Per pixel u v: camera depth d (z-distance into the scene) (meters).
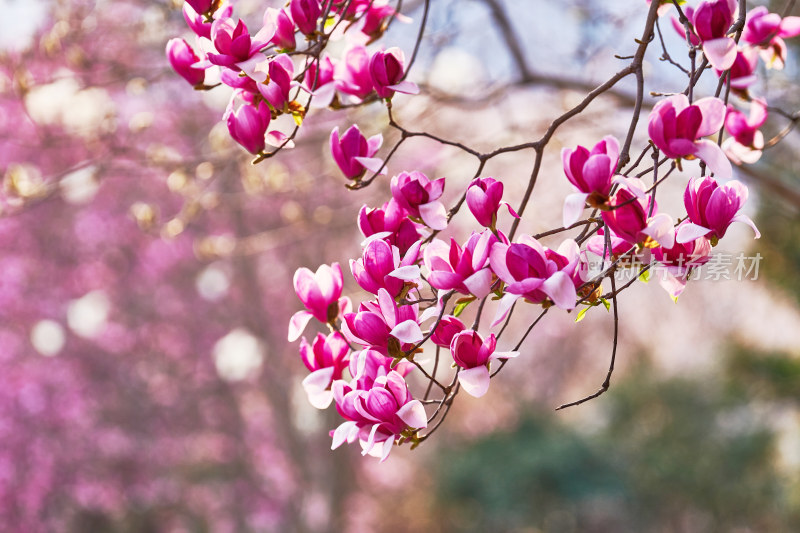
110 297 10.58
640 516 14.09
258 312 11.13
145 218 4.04
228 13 1.64
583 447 13.52
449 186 4.80
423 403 1.38
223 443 12.35
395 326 1.39
